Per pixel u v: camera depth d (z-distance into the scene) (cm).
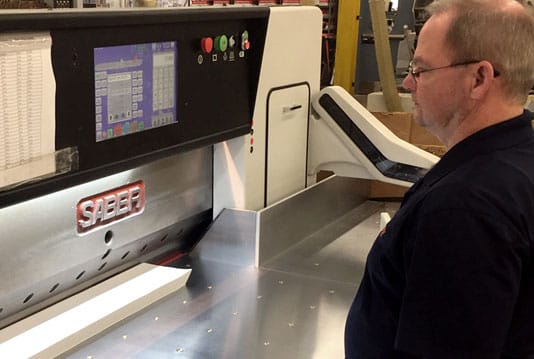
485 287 107
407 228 118
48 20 145
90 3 179
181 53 191
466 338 108
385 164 254
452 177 115
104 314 177
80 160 162
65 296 182
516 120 119
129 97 175
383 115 299
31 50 143
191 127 200
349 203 292
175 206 215
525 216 111
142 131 181
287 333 186
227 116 214
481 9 114
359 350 129
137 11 169
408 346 113
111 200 186
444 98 119
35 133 148
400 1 386
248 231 228
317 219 266
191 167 220
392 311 124
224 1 257
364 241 258
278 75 238
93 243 183
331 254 244
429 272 111
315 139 267
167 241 222
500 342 109
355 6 381
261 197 240
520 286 114
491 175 112
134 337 177
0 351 154
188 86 196
